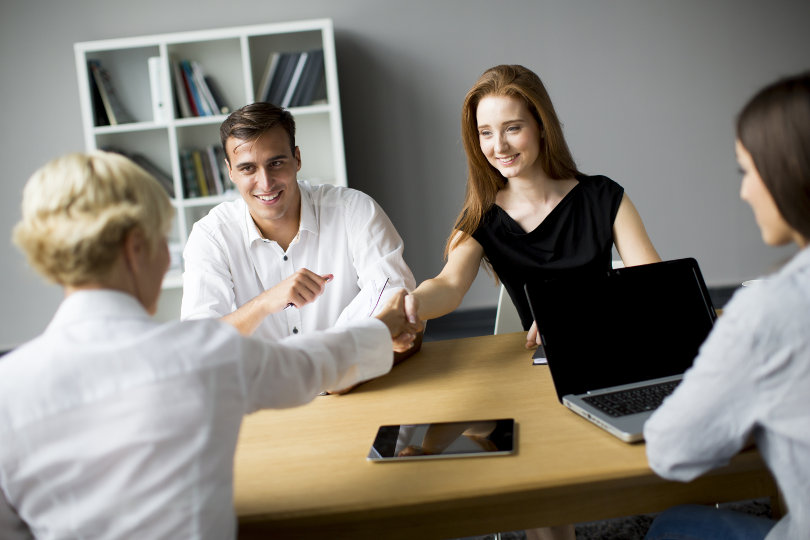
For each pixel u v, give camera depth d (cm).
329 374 112
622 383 139
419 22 457
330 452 125
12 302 459
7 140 447
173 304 427
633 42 464
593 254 193
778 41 469
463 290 189
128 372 85
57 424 85
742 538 109
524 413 136
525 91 179
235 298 209
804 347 86
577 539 211
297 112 417
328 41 412
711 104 473
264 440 134
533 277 196
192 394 86
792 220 88
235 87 438
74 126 450
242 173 192
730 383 92
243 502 109
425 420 137
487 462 115
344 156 431
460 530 116
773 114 87
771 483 125
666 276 150
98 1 441
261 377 97
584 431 124
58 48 443
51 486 87
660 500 122
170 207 99
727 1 464
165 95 409
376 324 124
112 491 86
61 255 88
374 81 461
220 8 447
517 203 197
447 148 470
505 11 458
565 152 192
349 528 114
